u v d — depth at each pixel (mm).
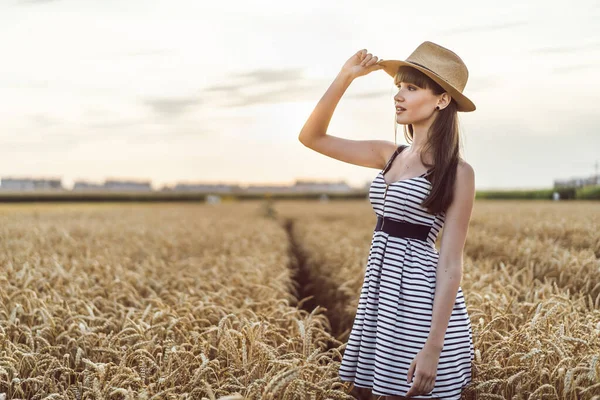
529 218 14781
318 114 2898
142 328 3320
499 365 2852
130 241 10922
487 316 3611
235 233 13523
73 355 3357
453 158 2539
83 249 9352
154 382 2740
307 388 2494
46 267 6270
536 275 6363
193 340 3348
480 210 23188
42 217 24688
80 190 91062
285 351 3238
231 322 3625
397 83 2689
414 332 2514
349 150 2949
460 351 2609
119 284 5352
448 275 2455
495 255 8758
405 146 2844
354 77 2824
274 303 4453
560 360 2750
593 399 2391
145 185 103438
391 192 2623
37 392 2910
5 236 11383
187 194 80562
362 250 8875
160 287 5609
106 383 2633
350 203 68312
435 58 2588
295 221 26500
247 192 111312
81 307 4133
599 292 5184
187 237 11961
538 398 2598
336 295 6641
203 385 2680
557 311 3572
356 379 2703
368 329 2682
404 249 2609
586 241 9328
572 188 42906
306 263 10625
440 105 2604
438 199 2496
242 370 2865
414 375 2439
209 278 5906
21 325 3543
